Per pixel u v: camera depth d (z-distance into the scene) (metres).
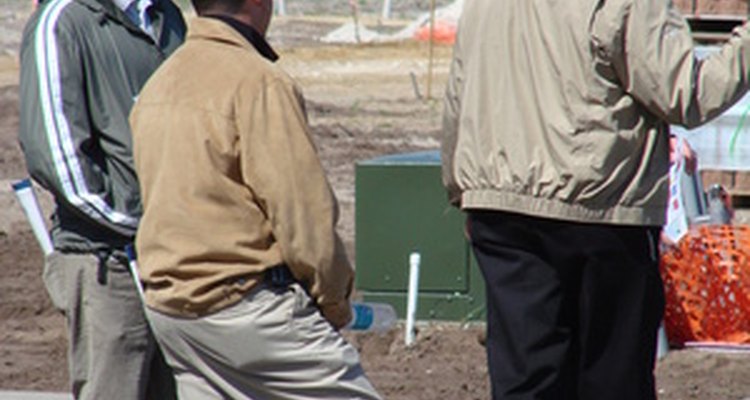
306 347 15.53
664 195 17.20
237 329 15.44
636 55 16.33
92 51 18.16
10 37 62.81
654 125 16.98
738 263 27.84
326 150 50.22
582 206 16.89
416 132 52.75
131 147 18.09
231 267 15.38
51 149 17.70
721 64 16.47
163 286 15.59
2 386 26.94
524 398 17.67
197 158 15.37
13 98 56.34
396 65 60.28
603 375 17.45
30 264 36.72
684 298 27.95
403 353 28.56
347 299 15.94
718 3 33.56
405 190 29.72
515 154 17.08
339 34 63.31
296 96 15.48
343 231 39.75
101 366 18.50
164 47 18.83
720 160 32.88
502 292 17.59
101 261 18.31
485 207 17.36
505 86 17.19
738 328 28.05
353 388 15.70
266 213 15.42
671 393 25.84
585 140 16.70
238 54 15.64
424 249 29.72
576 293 17.45
